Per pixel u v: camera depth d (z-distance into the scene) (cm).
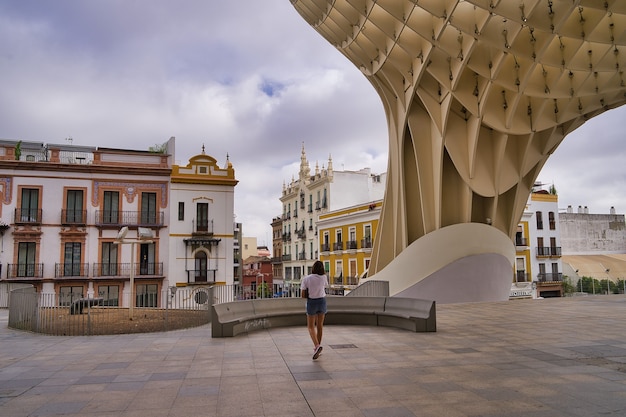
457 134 2250
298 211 6450
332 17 2131
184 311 1820
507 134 2202
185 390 609
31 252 3212
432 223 2362
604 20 1741
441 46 1845
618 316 1403
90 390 615
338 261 5197
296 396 575
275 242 7512
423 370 707
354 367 732
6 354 884
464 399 556
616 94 2227
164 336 1100
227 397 575
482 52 1947
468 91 2091
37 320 1249
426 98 2191
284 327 1223
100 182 3362
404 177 2491
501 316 1428
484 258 2238
